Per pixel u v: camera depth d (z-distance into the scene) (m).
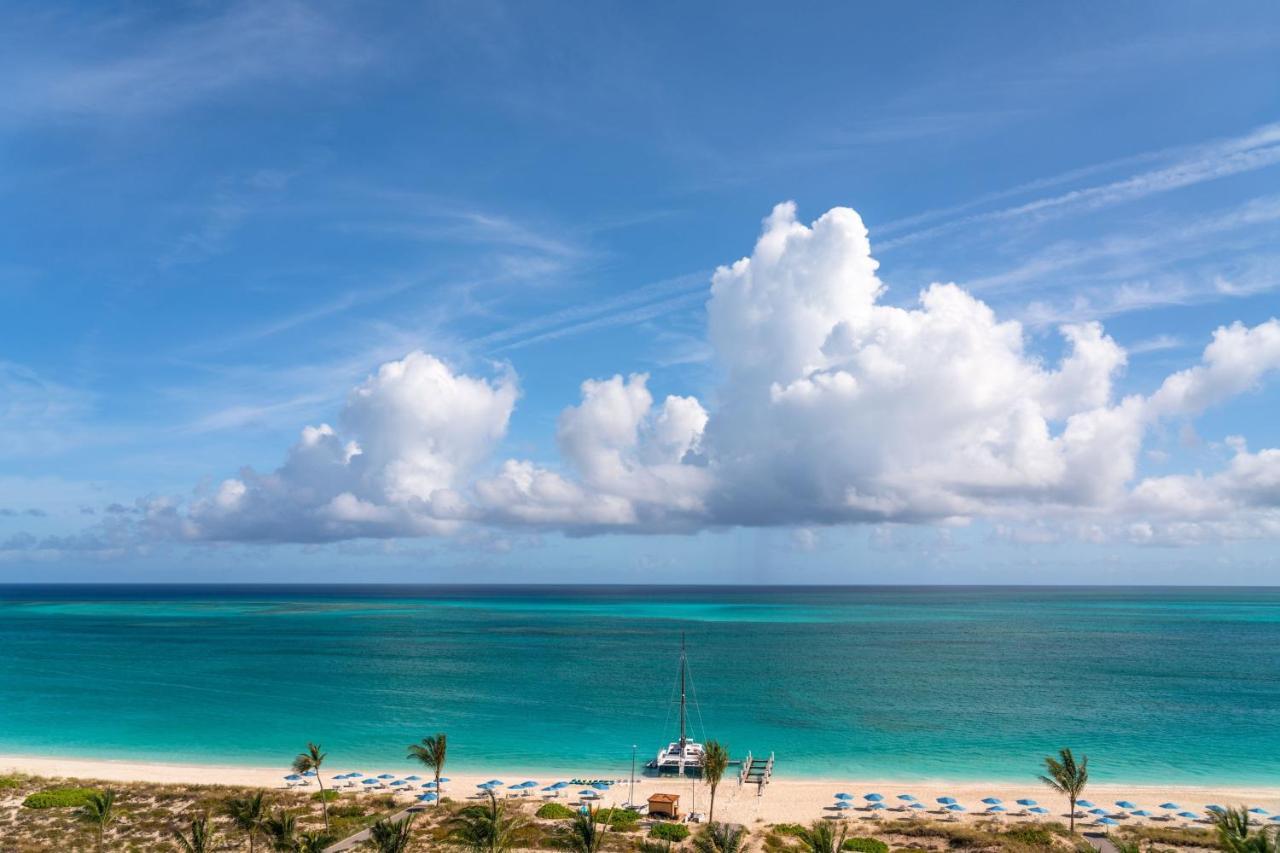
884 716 113.12
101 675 155.00
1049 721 109.06
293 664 171.88
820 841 54.00
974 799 74.19
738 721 109.69
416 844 59.34
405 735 102.12
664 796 68.25
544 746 96.31
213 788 74.94
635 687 138.25
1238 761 88.81
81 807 68.81
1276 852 41.50
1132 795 75.50
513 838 60.03
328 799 72.19
